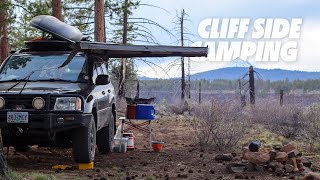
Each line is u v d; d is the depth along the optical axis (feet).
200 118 42.47
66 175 25.99
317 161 33.19
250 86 98.73
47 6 80.89
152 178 25.67
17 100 26.66
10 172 21.75
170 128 56.24
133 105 35.96
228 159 32.40
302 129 48.01
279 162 28.81
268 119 54.29
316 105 53.31
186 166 30.42
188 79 117.39
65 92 27.43
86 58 32.12
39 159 31.76
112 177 26.20
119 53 35.73
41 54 32.27
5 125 26.32
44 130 26.43
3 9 75.25
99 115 31.04
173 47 32.17
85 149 27.94
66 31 31.89
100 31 65.46
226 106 42.57
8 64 31.76
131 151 37.35
